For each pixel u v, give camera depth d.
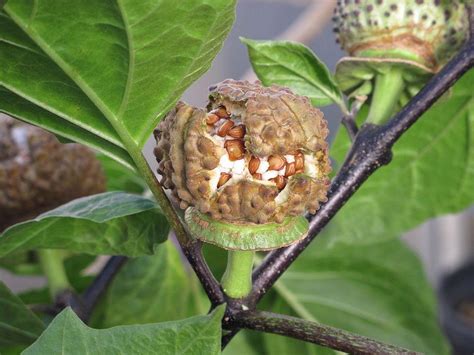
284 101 0.18
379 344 0.18
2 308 0.22
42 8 0.16
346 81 0.25
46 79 0.18
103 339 0.17
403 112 0.22
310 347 0.30
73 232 0.22
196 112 0.18
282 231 0.18
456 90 0.28
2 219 0.27
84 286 0.30
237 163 0.18
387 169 0.31
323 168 0.18
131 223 0.22
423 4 0.24
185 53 0.17
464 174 0.31
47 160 0.27
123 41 0.17
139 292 0.30
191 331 0.17
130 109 0.19
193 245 0.19
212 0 0.16
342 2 0.25
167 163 0.19
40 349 0.17
